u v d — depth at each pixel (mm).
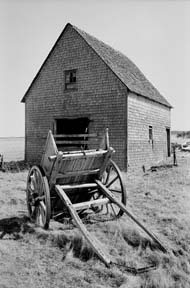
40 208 5688
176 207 7031
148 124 16609
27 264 3967
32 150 17391
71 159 5336
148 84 19547
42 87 17094
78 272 3791
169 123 21234
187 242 4934
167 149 20922
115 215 6043
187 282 3738
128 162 13750
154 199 7793
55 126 16406
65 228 5328
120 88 13891
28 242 4699
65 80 16141
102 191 5996
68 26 15977
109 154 5770
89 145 14516
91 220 5895
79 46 15484
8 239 4820
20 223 5590
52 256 4234
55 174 5391
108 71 14297
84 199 6457
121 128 13820
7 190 8852
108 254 4359
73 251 4402
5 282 3510
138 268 3969
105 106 14406
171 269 3994
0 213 6328
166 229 5430
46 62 16906
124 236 5000
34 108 17438
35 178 5797
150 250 4535
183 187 9406
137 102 14992
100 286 3484
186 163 16047
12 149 49438
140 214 6398
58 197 5930
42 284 3500
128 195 8305
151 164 16828
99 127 14586
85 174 5938
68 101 15883
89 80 15047
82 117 15227
